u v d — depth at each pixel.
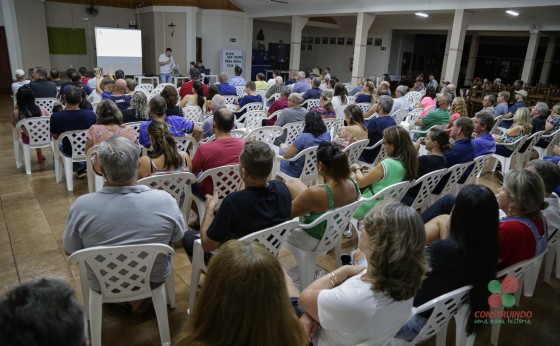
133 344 1.93
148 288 1.79
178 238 1.85
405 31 15.45
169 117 3.61
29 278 2.42
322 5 11.35
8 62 10.50
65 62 12.56
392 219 1.21
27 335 0.61
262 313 0.84
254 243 0.92
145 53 13.57
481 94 9.62
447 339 2.09
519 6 7.92
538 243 1.75
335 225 2.12
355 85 11.14
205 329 0.86
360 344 1.27
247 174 1.78
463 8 8.66
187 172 2.48
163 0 12.45
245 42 13.86
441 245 1.52
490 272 1.50
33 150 5.02
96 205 1.64
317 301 1.31
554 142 4.91
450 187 3.12
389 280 1.20
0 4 10.12
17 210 3.32
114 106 3.27
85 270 1.82
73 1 12.32
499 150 4.50
